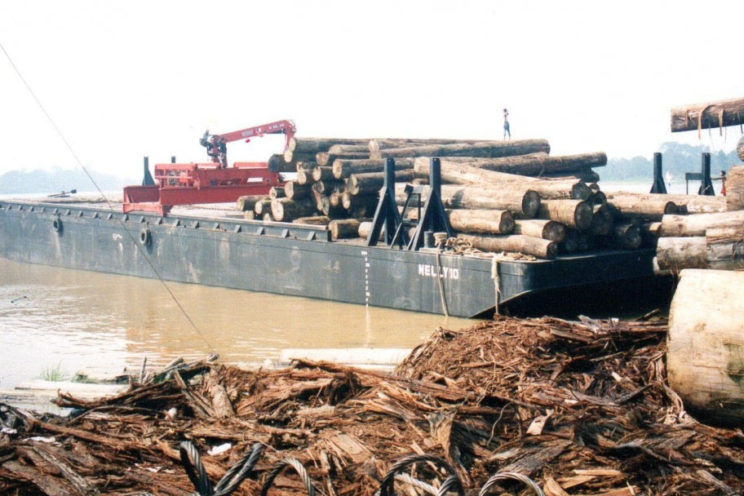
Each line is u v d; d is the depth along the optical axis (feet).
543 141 90.68
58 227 105.09
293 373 29.04
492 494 18.75
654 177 80.38
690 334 22.38
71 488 19.75
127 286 84.17
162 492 19.49
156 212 91.25
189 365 35.83
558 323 31.48
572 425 22.04
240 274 79.05
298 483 19.38
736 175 35.58
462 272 58.59
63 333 55.72
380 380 27.50
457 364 28.71
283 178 96.73
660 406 24.30
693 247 40.34
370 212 75.15
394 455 20.92
